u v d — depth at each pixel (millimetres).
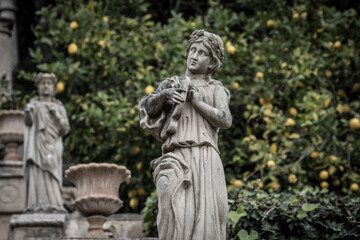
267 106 10891
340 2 12875
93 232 8773
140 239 8211
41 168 10688
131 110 11273
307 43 11453
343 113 10922
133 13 13445
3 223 12094
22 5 18438
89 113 11406
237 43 11508
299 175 10289
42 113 10859
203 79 6016
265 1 12250
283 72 11125
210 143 5699
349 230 7598
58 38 12445
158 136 5809
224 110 5785
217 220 5488
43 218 10250
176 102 5660
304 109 11156
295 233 7625
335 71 11391
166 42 12516
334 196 8188
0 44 16719
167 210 5457
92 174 8836
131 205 11430
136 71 11891
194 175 5566
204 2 13797
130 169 11633
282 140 10383
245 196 7855
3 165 12586
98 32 12211
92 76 12328
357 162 10617
